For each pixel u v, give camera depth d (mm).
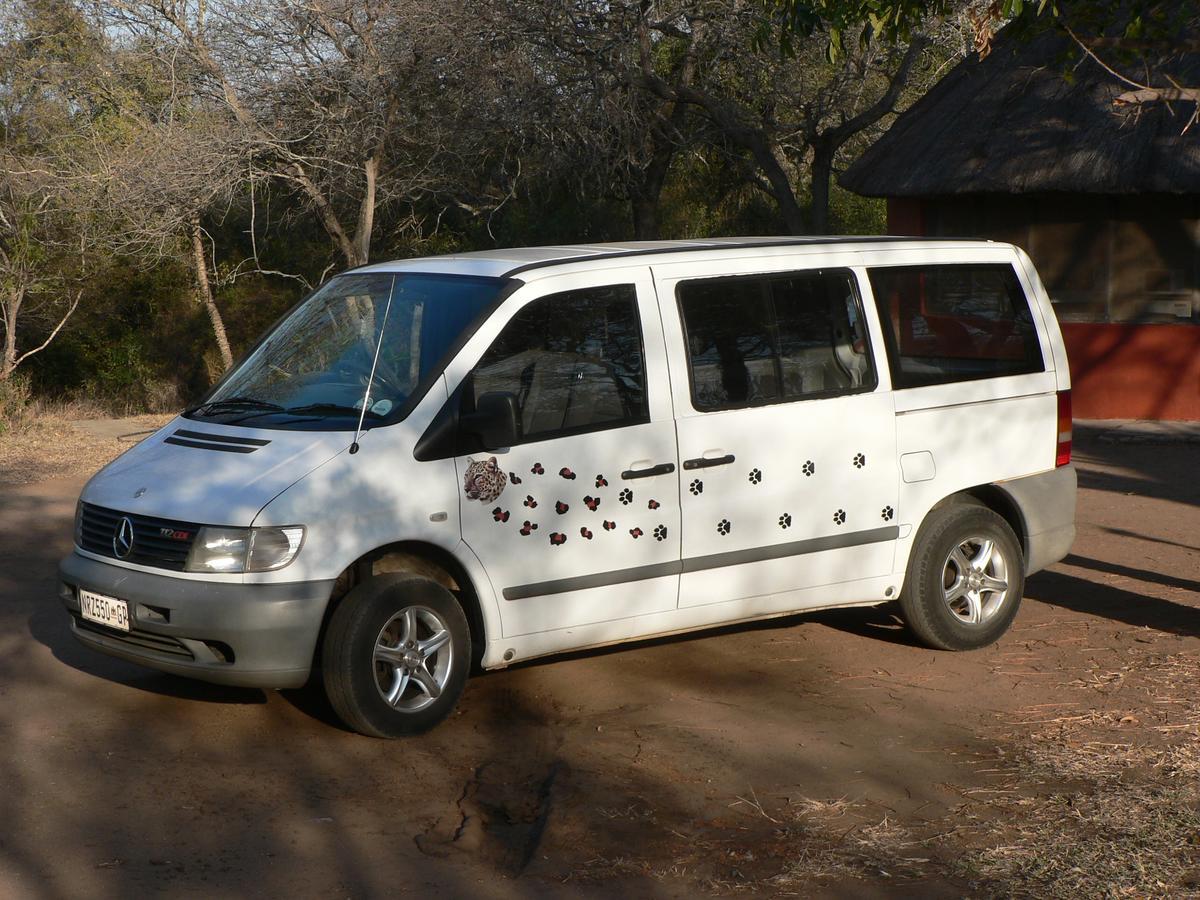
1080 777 5020
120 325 24156
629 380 5840
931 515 6684
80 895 4137
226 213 17797
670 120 17297
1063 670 6410
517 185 18266
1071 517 7160
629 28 15633
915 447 6543
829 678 6324
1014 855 4348
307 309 6445
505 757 5359
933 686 6191
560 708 5922
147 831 4637
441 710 5523
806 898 4102
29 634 7074
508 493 5539
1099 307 14812
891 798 4867
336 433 5445
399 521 5316
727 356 6082
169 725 5707
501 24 15273
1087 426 14180
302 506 5191
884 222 21938
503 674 6410
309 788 5039
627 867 4336
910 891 4129
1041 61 15211
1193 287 14391
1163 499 10750
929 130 15289
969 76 15750
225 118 15859
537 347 5699
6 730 5621
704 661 6609
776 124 17219
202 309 24547
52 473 12164
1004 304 6965
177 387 23641
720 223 21484
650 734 5562
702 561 5984
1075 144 14086
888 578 6539
